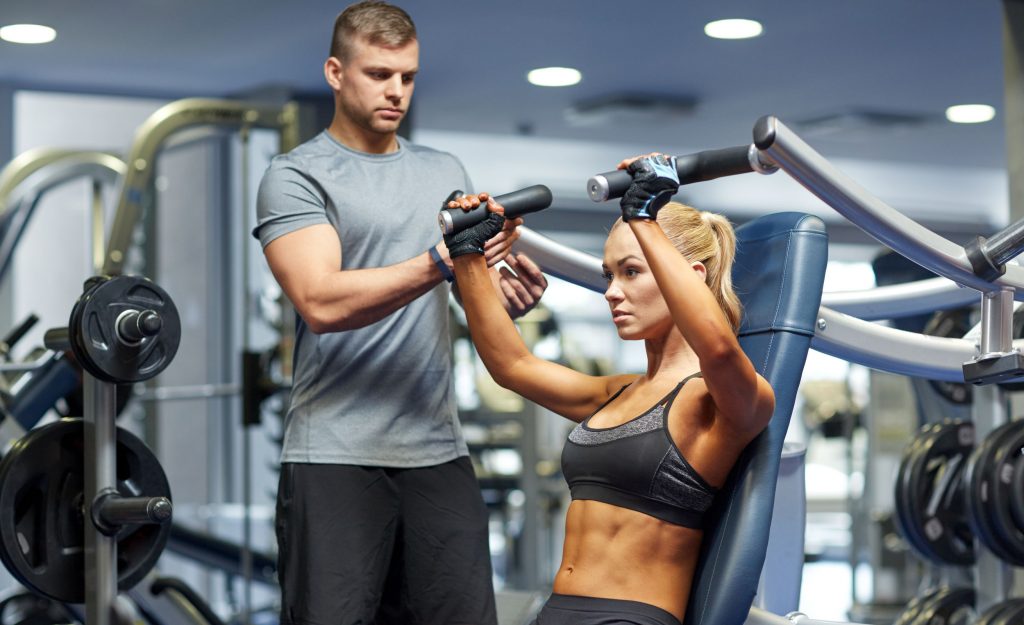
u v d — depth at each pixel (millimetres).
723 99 6121
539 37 4988
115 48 5016
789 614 2102
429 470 2346
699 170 1851
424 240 2348
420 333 2346
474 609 2350
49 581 2488
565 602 1905
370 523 2289
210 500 4957
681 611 1891
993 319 2070
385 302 2156
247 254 4422
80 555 2531
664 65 5465
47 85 5578
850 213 1874
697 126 6758
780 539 2127
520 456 6387
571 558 1939
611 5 4566
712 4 4562
